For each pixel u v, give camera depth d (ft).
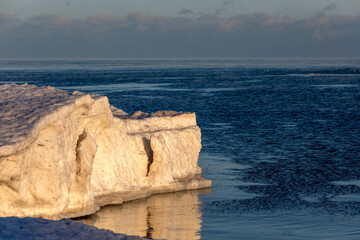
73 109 96.99
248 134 213.05
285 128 232.12
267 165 151.94
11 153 81.25
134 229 91.66
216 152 172.04
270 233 92.58
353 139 201.77
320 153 172.35
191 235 90.12
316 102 361.71
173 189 120.67
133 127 123.65
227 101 369.09
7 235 65.36
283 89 493.77
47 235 66.39
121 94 431.02
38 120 88.84
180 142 130.31
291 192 122.42
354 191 124.26
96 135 110.01
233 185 128.16
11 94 104.42
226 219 100.01
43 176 89.92
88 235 68.03
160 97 401.29
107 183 109.91
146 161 119.55
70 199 97.04
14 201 86.79
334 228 96.32
